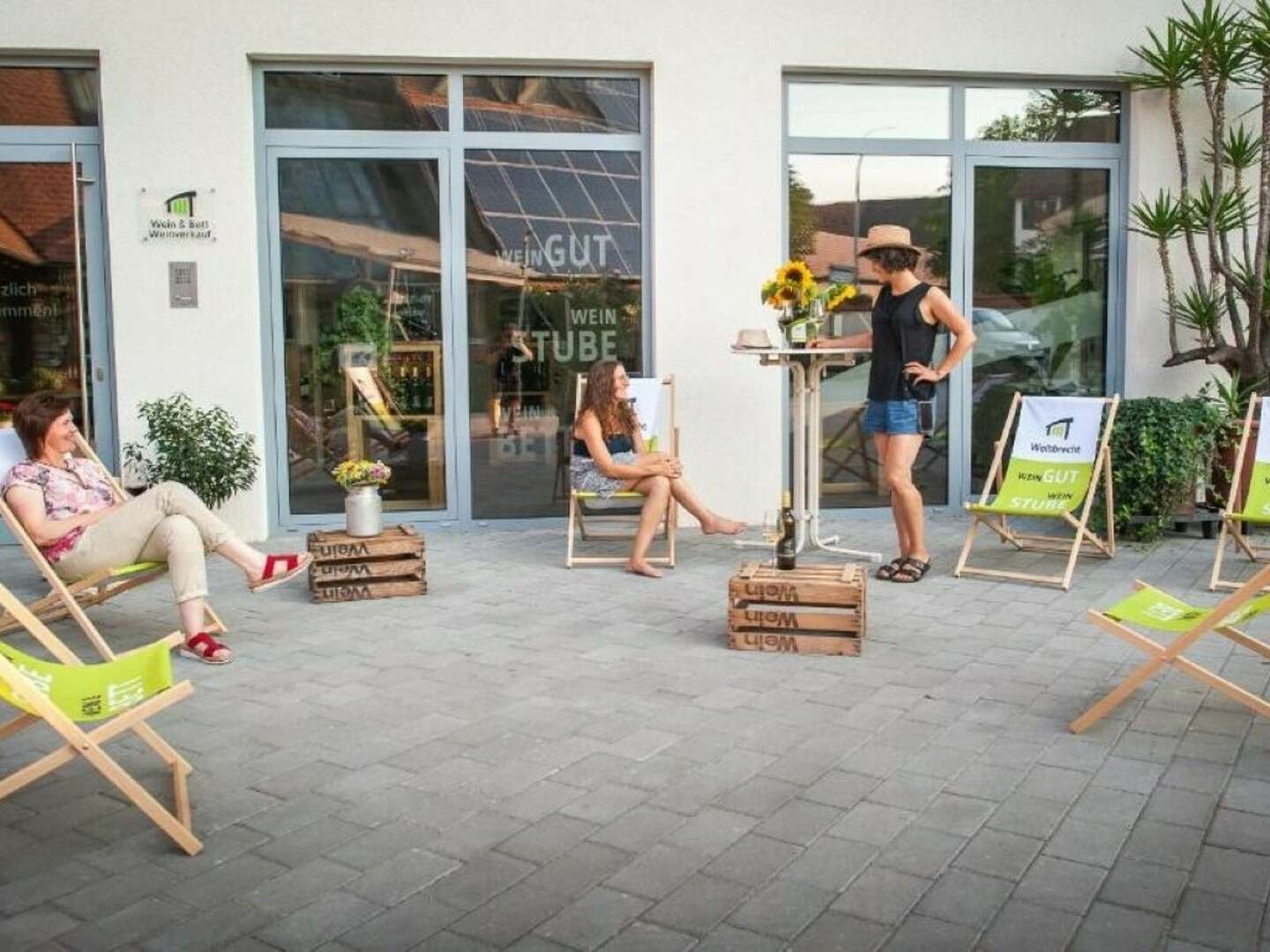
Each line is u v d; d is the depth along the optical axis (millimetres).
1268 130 8008
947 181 8594
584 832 3445
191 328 7750
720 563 7176
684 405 8266
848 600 5164
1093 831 3420
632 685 4816
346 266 8094
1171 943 2805
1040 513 6742
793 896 3053
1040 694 4676
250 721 4430
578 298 8320
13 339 7832
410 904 3033
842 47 8180
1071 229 8766
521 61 7992
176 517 5359
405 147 8055
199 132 7664
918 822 3492
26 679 3238
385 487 8289
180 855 3324
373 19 7770
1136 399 7719
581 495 6957
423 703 4613
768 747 4113
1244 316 8609
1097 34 8414
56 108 7742
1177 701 4574
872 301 8617
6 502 5348
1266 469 6645
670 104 8078
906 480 6707
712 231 8180
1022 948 2799
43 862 3291
